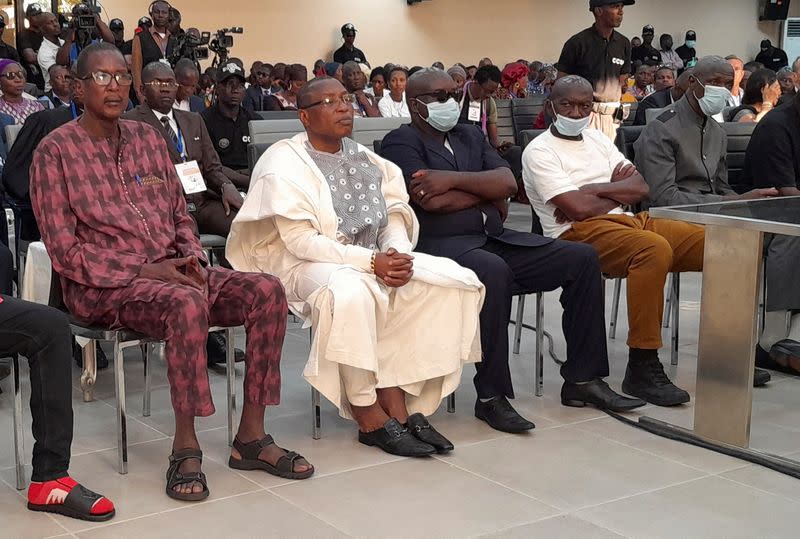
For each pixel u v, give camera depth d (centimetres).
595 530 238
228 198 402
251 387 273
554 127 369
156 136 290
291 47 1234
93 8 542
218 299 276
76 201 269
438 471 277
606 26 562
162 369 378
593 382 333
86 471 274
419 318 299
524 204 842
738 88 930
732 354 291
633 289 338
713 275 294
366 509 250
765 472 279
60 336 245
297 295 297
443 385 304
